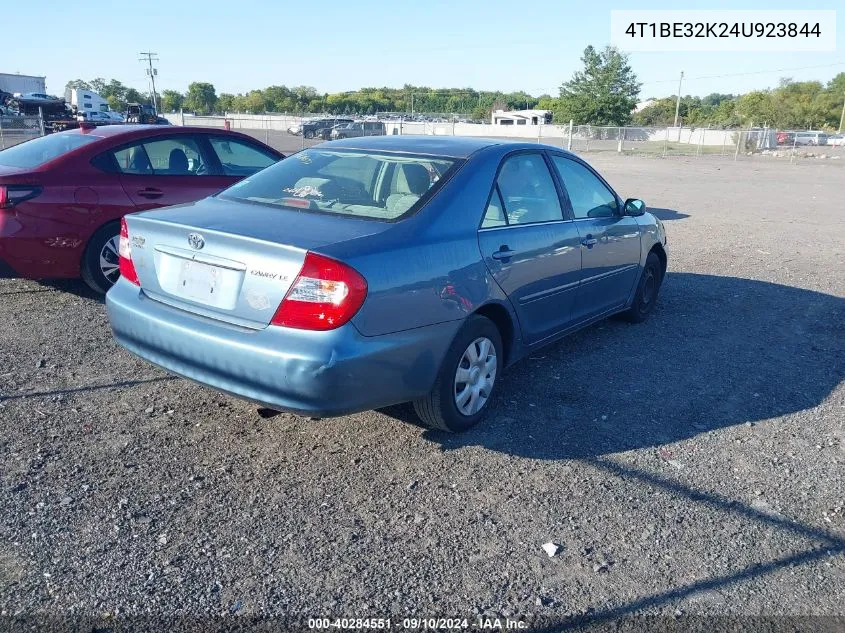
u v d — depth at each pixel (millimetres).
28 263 6141
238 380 3475
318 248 3371
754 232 12602
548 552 3152
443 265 3830
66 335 5684
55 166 6266
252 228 3645
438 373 3895
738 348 6047
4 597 2758
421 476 3752
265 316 3438
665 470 3914
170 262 3832
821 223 13969
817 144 51906
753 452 4168
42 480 3574
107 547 3076
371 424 4328
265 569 2975
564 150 5395
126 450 3918
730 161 37250
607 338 6176
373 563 3039
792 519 3496
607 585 2959
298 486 3621
